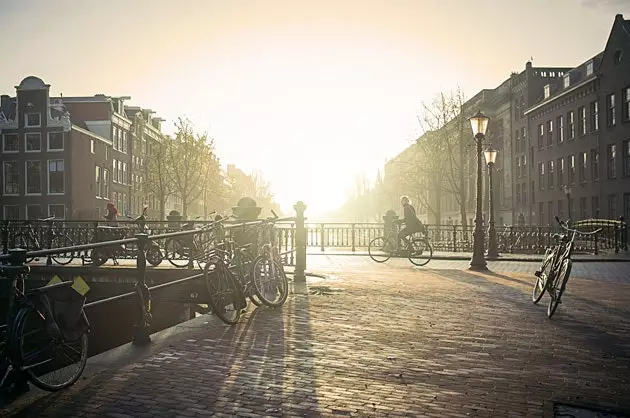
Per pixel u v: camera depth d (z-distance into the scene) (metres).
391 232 19.95
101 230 17.80
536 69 53.78
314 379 5.49
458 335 7.55
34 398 4.88
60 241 19.09
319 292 11.56
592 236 27.02
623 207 38.47
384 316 8.90
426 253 25.50
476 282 13.62
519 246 28.69
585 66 45.50
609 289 12.60
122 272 15.30
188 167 50.09
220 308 8.45
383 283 13.24
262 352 6.55
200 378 5.50
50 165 47.59
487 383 5.42
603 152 40.69
